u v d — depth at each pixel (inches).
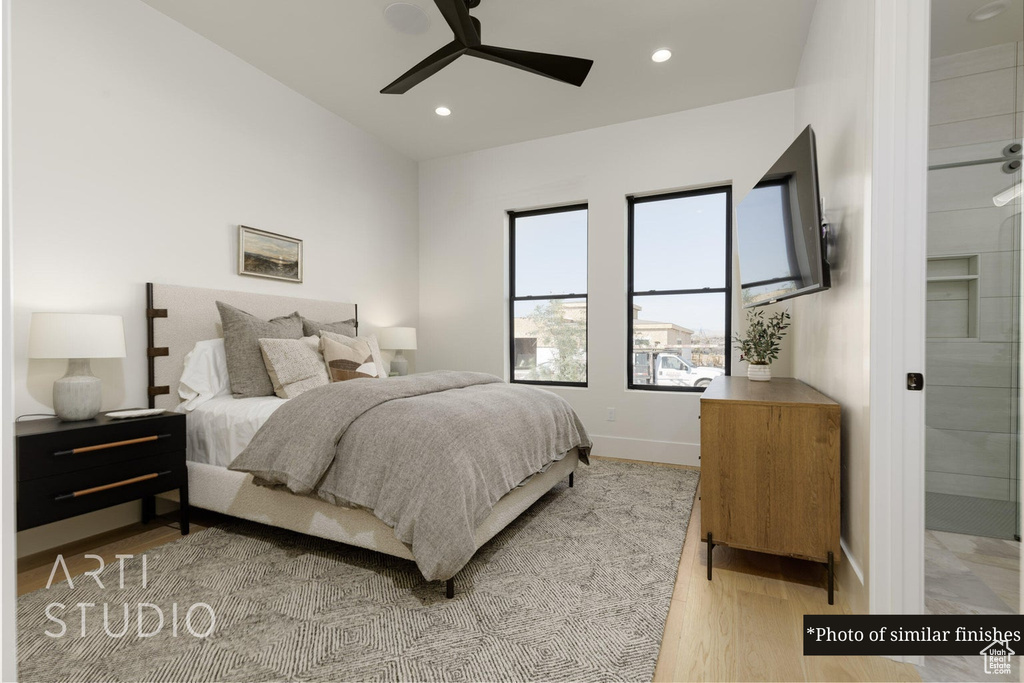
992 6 88.8
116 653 56.9
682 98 137.3
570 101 139.3
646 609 66.2
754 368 109.9
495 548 85.4
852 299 69.8
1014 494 92.0
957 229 96.6
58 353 77.5
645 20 103.6
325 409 81.1
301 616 64.3
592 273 157.3
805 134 74.3
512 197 171.0
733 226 143.7
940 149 98.0
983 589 72.5
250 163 123.0
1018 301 92.0
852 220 70.2
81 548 85.9
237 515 88.9
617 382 153.6
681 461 145.1
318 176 143.3
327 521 79.0
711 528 76.0
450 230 183.2
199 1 99.3
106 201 94.1
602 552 83.7
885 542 59.2
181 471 91.5
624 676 53.1
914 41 57.7
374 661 55.5
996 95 100.0
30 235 83.7
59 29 87.0
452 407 81.3
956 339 95.8
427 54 117.3
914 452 58.2
